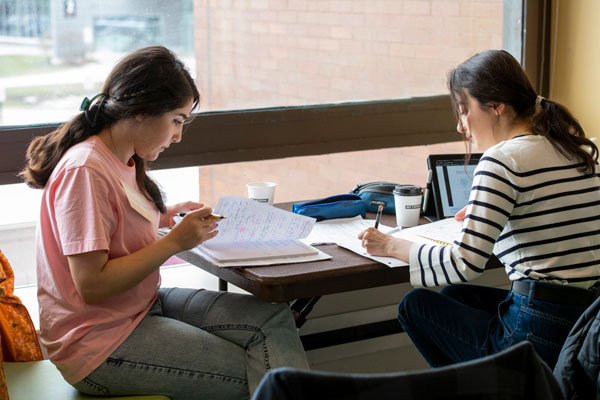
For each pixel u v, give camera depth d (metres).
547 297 1.64
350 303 2.60
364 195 2.29
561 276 1.65
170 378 1.64
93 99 1.69
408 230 2.02
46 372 1.76
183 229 1.66
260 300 1.81
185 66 1.73
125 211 1.65
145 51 1.69
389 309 2.65
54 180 1.60
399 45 2.88
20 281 2.53
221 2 2.61
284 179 2.85
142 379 1.63
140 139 1.69
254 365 1.70
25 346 1.81
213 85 2.62
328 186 2.92
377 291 2.65
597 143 2.90
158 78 1.65
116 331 1.65
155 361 1.64
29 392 1.67
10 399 1.63
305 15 2.73
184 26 2.55
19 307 1.80
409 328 1.94
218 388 1.69
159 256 1.62
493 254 1.85
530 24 2.97
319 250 1.86
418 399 0.94
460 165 2.23
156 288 1.80
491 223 1.65
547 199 1.65
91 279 1.56
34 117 2.31
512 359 0.99
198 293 1.88
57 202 1.58
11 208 2.45
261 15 2.69
